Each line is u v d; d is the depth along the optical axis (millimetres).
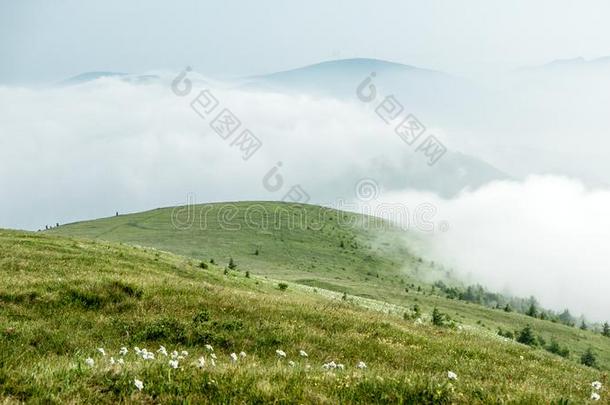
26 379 7238
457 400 7938
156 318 16812
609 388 14820
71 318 16500
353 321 20828
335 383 8320
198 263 62031
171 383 7566
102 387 7328
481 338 24484
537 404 8062
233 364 9875
